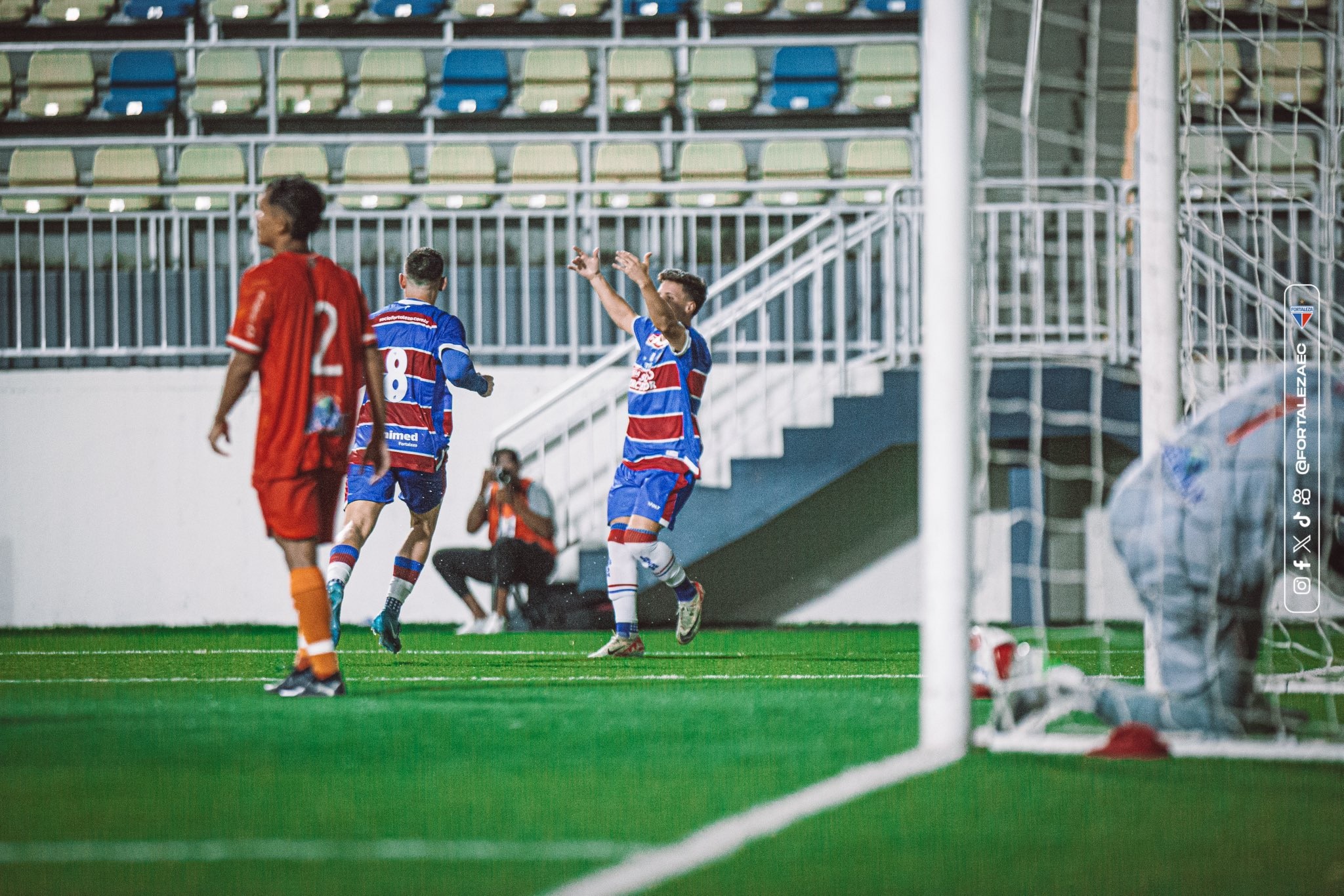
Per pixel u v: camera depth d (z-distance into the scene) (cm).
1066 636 2883
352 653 2467
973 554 1177
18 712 1484
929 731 1191
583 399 3453
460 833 905
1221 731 1230
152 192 3500
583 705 1571
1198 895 760
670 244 3503
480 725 1388
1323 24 3800
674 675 1994
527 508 3158
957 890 770
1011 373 3027
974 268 1292
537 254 3800
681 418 2230
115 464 3475
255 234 3625
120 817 952
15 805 988
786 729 1370
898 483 3466
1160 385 1490
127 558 3462
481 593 3450
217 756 1193
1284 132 3672
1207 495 1206
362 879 791
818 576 3472
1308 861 831
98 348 3481
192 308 3616
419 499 2103
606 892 755
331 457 1582
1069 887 775
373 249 3869
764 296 3291
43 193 3497
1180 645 1225
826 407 3341
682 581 2320
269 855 848
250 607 3466
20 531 3466
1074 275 3575
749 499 3103
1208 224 3275
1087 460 3297
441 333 2086
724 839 882
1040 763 1138
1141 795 1012
